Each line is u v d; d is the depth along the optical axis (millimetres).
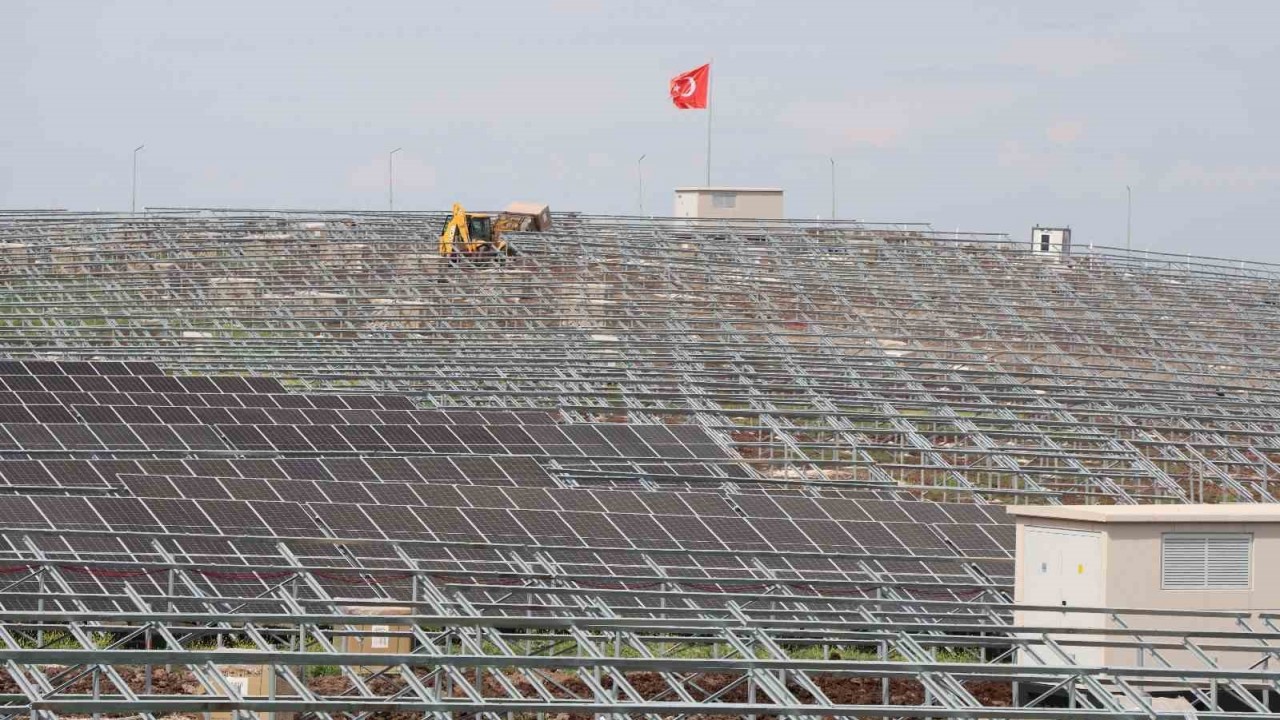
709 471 61844
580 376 79250
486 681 37938
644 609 36250
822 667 27078
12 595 37156
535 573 41219
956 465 68688
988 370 83125
